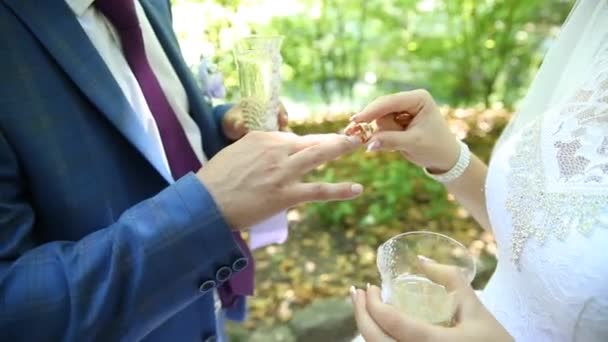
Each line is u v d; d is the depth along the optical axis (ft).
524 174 2.27
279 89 2.63
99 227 2.01
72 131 1.93
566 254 1.98
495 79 10.89
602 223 1.89
